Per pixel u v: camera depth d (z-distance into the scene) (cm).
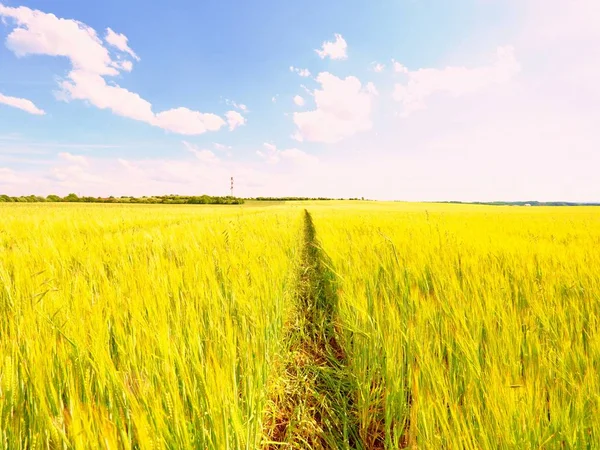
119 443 97
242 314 195
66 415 91
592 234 548
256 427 128
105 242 406
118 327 147
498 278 249
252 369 150
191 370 131
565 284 233
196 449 104
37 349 117
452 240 408
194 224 684
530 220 1034
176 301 186
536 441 98
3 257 271
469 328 175
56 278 221
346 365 203
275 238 572
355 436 143
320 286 400
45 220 679
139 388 110
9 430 96
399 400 140
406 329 181
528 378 118
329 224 852
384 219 1056
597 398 108
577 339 157
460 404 130
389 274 279
